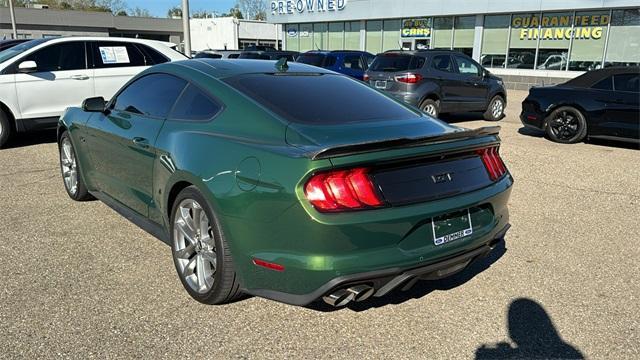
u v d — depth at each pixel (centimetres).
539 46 2131
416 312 325
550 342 294
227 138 309
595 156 819
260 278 281
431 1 2366
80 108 514
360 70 1461
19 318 305
